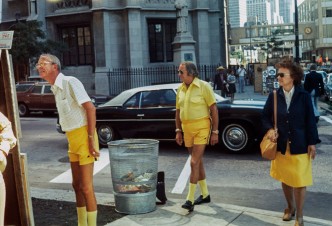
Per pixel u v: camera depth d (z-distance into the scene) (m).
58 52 29.45
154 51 30.58
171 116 10.61
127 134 11.20
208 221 5.30
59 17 31.00
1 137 3.46
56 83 4.56
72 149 4.71
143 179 5.61
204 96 5.81
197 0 30.73
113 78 28.86
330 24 96.56
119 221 5.34
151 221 5.32
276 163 5.14
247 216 5.46
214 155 10.14
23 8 33.16
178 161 9.74
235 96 26.44
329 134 12.44
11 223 4.20
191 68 5.81
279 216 5.45
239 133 10.06
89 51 30.66
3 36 4.01
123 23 29.38
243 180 7.92
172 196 7.04
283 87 5.07
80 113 4.61
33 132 15.30
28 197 4.21
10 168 4.12
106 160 10.07
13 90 4.06
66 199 6.45
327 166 8.72
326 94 23.19
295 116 4.93
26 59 27.22
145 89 11.20
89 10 29.58
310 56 113.19
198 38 30.91
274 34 73.81
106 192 7.47
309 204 6.42
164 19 30.48
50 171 9.32
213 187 7.51
